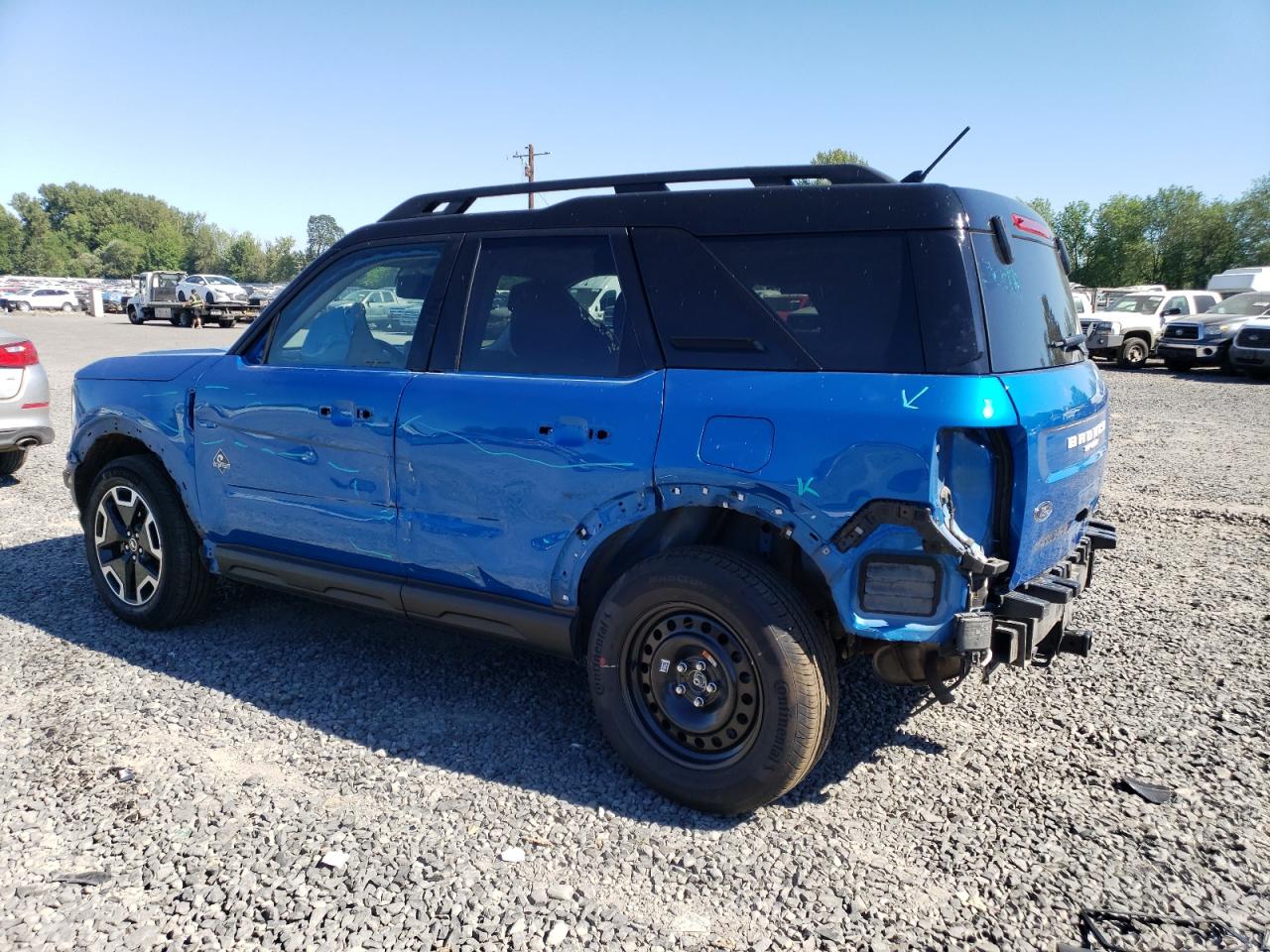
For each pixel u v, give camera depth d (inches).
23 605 193.5
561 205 134.8
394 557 143.4
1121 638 181.2
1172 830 116.2
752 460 110.9
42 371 288.8
